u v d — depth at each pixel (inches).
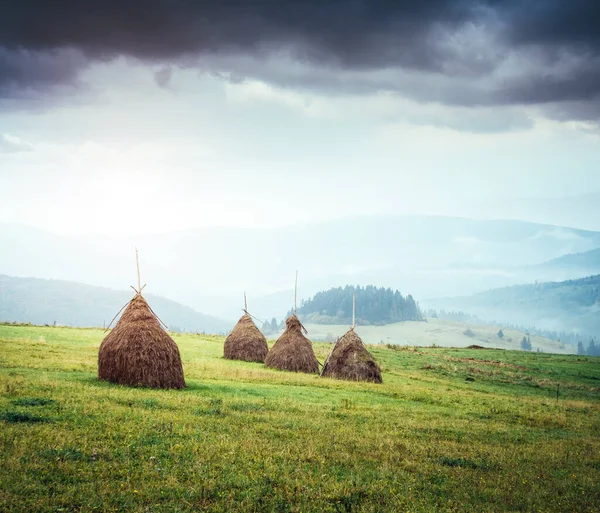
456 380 1847.9
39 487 457.4
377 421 896.9
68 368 1114.1
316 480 552.1
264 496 495.2
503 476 640.4
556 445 855.7
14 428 604.7
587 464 748.6
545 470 684.7
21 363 1111.6
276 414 852.6
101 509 434.9
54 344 1573.6
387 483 569.3
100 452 560.1
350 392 1258.0
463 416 1064.2
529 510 526.9
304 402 1026.7
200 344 2209.6
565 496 585.0
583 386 1956.2
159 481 503.8
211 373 1330.0
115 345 1006.4
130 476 508.4
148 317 1047.0
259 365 1705.2
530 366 2396.7
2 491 442.0
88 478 492.1
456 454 719.7
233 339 1818.4
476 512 511.2
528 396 1603.1
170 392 963.3
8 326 2023.9
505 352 3068.4
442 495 554.9
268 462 589.3
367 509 494.9
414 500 525.0
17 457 513.3
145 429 660.1
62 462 519.5
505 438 875.4
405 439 783.7
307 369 1657.2
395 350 2674.7
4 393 780.0
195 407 830.5
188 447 611.2
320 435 740.0
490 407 1229.1
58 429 620.4
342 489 532.4
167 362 1022.4
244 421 773.9
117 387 950.4
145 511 438.3
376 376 1556.3
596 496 596.1
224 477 531.2
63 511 426.3
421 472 623.8
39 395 791.7
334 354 1581.0
